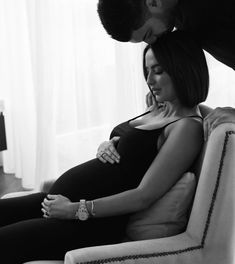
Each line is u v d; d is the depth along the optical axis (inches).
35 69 112.7
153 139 52.9
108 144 57.9
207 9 51.0
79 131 116.6
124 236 54.3
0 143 100.4
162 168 49.3
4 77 126.3
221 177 43.7
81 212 49.6
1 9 120.4
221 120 45.8
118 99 109.0
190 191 48.9
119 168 53.7
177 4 52.0
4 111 128.1
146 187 49.3
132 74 106.5
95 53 111.2
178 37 51.9
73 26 110.2
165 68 51.1
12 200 57.9
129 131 55.8
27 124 121.9
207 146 46.1
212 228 44.1
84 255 41.3
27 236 48.4
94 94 113.6
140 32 51.7
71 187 55.0
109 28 50.8
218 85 96.3
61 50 112.9
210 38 53.2
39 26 108.8
